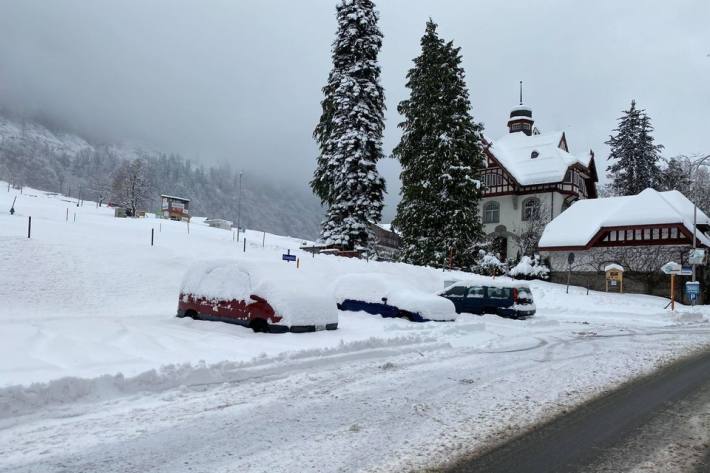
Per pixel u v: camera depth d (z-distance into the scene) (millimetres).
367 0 32688
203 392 7527
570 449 5512
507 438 5820
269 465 4934
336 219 31859
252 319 12391
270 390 7734
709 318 23547
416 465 4996
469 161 34625
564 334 15656
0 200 67000
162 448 5340
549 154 54875
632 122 59219
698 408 7195
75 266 19047
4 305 14961
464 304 19969
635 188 58250
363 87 31609
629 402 7469
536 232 49750
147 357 8852
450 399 7434
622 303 29172
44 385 6590
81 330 11047
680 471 4949
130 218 58875
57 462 4934
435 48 34875
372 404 7098
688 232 34969
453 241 32875
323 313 12930
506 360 10641
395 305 16281
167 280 19938
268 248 31359
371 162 31578
